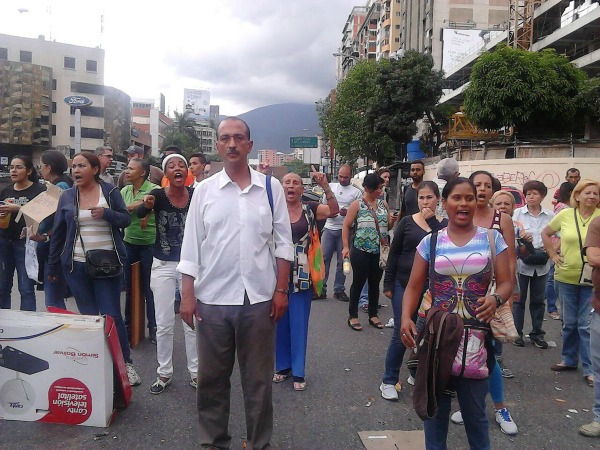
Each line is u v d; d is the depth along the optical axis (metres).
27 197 5.40
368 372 5.07
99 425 3.74
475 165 25.52
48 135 63.44
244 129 3.18
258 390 3.23
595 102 27.25
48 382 3.72
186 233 3.23
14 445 3.46
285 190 4.76
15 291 7.85
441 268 2.93
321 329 6.56
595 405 3.89
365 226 6.38
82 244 4.19
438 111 37.28
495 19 54.81
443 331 2.80
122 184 7.59
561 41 35.31
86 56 67.69
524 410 4.25
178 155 4.55
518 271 5.82
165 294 4.46
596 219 3.79
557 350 5.84
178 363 5.16
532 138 28.88
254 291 3.17
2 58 63.56
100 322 3.70
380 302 8.21
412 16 62.72
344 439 3.70
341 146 40.75
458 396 2.93
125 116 73.81
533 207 6.05
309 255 4.72
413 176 6.88
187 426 3.80
